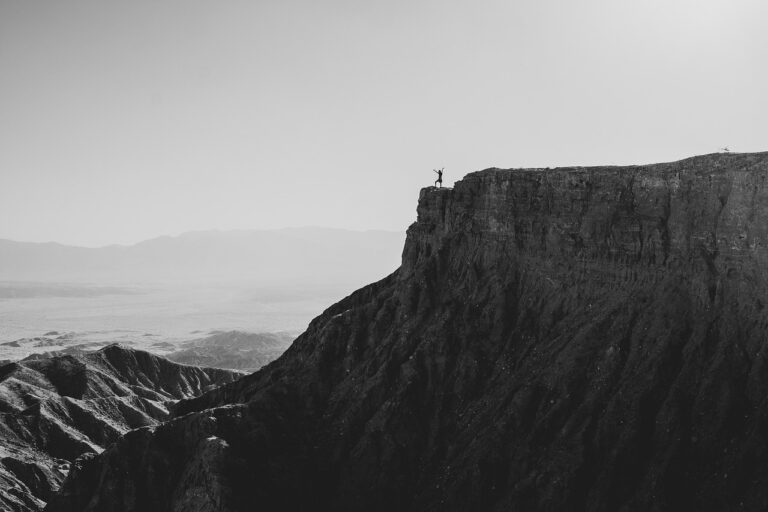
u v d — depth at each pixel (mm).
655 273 61906
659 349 57719
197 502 63375
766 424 49688
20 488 108812
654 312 60156
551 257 71312
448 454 65000
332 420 73438
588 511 53406
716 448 51094
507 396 65250
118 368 173375
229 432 70062
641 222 63750
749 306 54219
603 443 56125
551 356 65125
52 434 131000
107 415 145375
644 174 64750
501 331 71250
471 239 80188
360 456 67938
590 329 63469
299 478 67312
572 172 70688
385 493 65250
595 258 67250
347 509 65500
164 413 154750
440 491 62469
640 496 51406
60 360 164250
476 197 81312
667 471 51500
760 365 52000
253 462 67375
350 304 95062
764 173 53938
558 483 55375
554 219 71500
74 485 74438
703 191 59062
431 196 88312
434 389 70625
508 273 74500
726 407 51938
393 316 80938
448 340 72688
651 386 56562
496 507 57812
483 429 64250
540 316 69812
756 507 46594
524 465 59031
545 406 62094
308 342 87125
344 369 78625
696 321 57188
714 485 49531
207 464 65000
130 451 73188
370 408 71750
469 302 75000
